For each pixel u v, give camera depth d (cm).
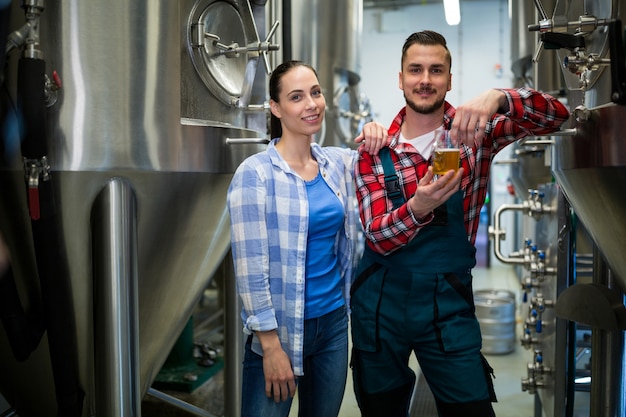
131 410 169
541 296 269
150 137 165
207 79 187
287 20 316
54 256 158
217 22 193
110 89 159
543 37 153
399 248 166
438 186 144
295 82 163
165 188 172
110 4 158
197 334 413
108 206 162
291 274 160
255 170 160
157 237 179
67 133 156
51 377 184
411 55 164
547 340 253
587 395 317
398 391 178
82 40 156
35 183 149
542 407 276
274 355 157
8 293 155
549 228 248
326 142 377
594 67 149
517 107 161
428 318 164
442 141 153
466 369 164
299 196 162
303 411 178
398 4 875
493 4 849
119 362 165
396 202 169
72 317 173
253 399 166
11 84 155
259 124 244
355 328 177
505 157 827
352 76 402
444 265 164
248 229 157
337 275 175
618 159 140
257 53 207
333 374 172
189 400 293
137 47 161
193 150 176
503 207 268
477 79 862
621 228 157
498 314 409
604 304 195
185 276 199
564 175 180
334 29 369
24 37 144
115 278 163
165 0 166
